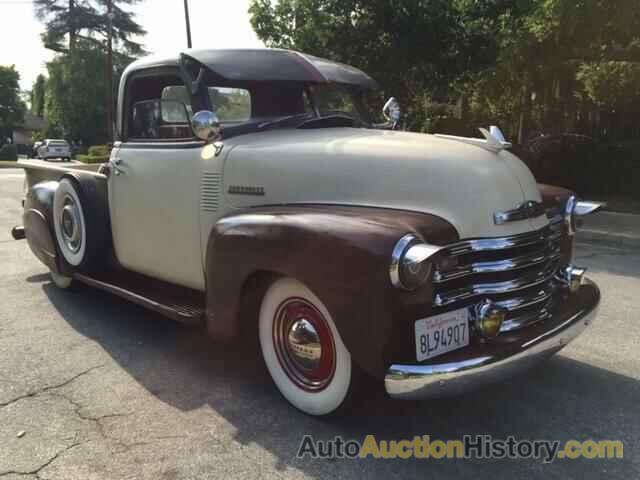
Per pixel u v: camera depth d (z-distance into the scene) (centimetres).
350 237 246
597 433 287
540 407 312
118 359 376
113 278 437
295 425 291
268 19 1307
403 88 1285
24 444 275
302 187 309
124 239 424
